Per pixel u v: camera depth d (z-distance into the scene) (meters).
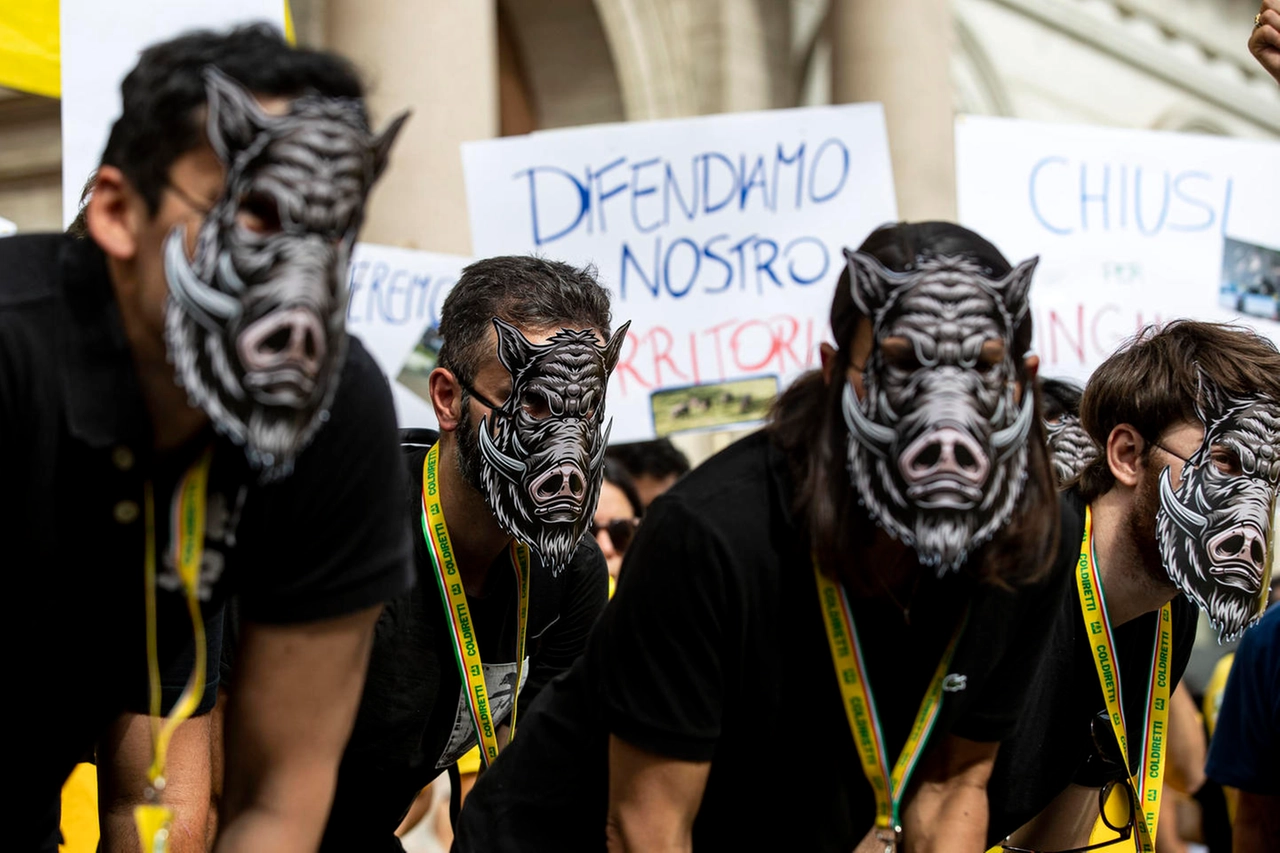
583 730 1.91
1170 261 4.44
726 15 7.50
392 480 1.69
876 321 1.67
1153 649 2.42
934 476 1.63
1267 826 2.73
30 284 1.51
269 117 1.41
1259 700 2.71
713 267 4.22
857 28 6.50
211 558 1.59
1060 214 4.41
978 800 1.99
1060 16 9.83
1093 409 2.36
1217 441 2.22
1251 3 11.43
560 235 4.21
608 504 3.91
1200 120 11.02
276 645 1.69
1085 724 2.33
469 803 2.04
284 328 1.40
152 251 1.43
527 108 7.50
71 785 2.85
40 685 1.61
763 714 1.81
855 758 1.88
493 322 2.34
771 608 1.75
